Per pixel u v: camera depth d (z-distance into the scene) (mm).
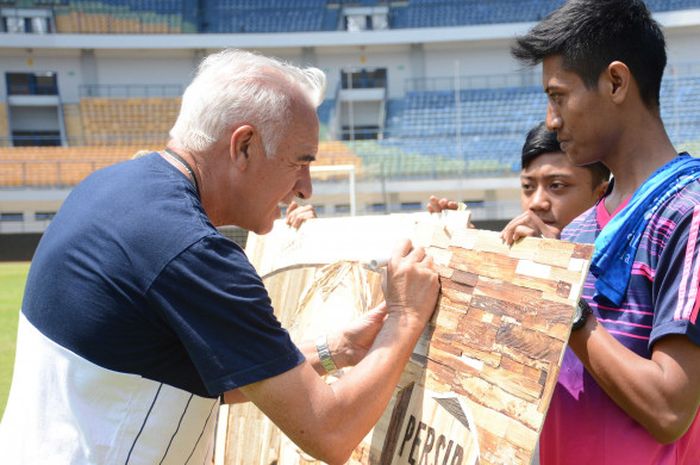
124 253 1470
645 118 1500
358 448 1806
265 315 1473
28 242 22047
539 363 1348
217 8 31562
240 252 1511
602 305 1489
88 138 28391
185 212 1485
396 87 30109
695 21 27578
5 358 7453
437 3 31453
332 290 2115
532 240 1465
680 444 1506
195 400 1539
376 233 2020
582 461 1500
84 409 1495
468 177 24656
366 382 1557
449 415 1537
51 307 1519
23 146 28484
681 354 1318
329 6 31438
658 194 1427
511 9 30984
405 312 1649
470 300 1576
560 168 2279
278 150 1567
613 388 1348
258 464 2168
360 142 26891
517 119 28141
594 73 1458
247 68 1576
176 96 29547
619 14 1444
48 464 1498
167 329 1482
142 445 1501
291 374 1478
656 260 1404
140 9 30734
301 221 2363
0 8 29500
